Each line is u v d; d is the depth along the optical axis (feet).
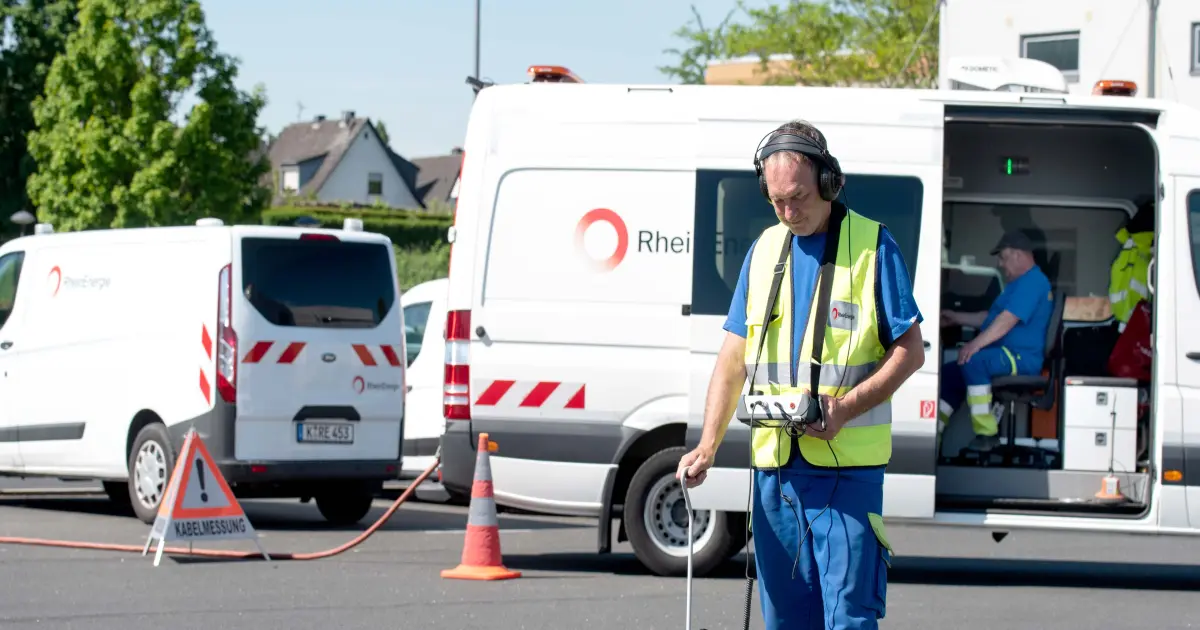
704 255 38.22
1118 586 40.27
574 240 38.81
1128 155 47.70
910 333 18.94
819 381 18.95
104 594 35.01
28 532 48.08
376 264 52.47
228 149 171.01
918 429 37.45
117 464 52.06
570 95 39.27
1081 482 40.24
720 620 32.42
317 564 41.04
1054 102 38.55
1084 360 43.78
